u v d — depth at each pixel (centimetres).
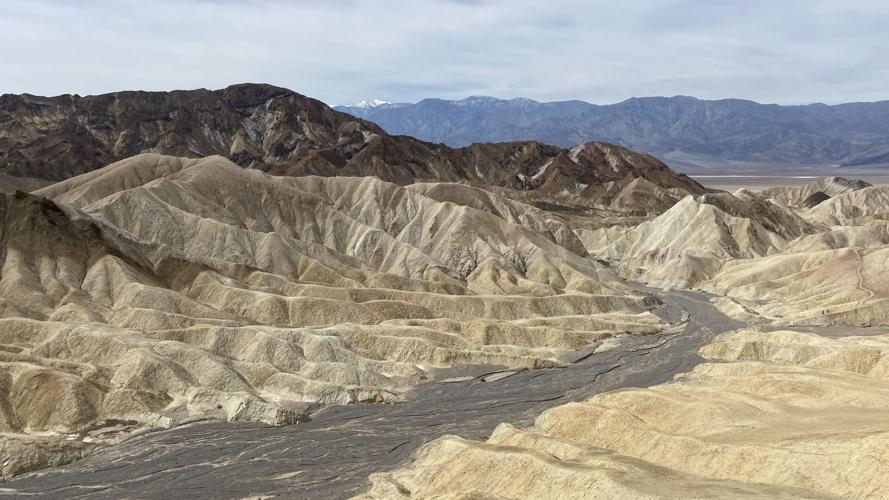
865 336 10481
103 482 6234
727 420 6519
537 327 11262
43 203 11025
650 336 12019
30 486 6138
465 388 9150
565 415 7012
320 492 6047
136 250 11594
